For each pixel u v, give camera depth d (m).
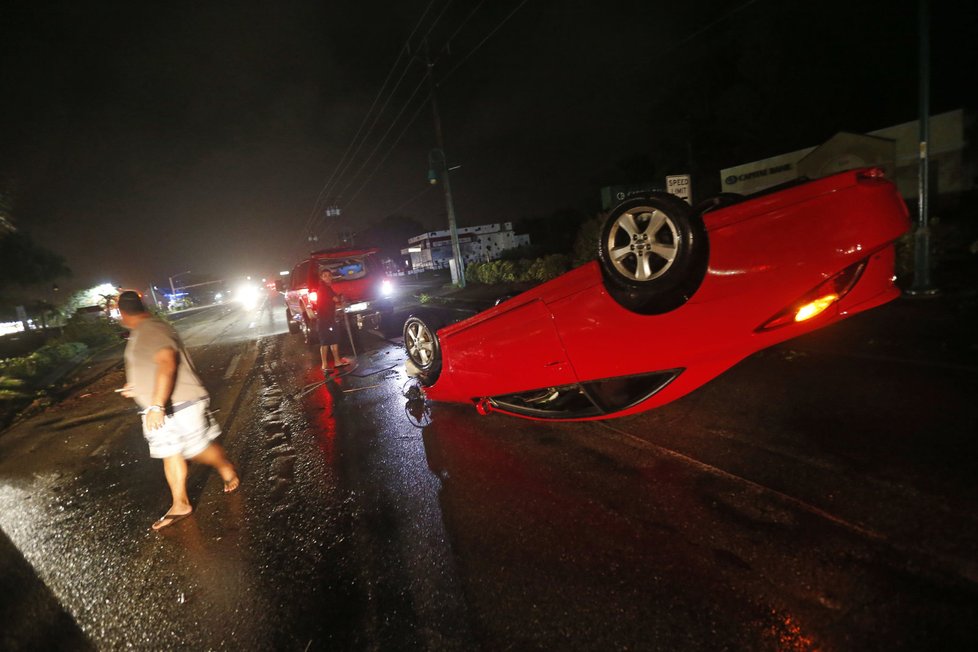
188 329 23.36
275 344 13.02
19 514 4.64
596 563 2.67
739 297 3.02
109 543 3.78
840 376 4.58
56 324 38.28
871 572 2.34
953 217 11.30
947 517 2.59
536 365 4.01
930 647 1.93
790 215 2.91
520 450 4.24
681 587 2.42
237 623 2.66
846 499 2.87
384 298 11.98
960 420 3.46
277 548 3.34
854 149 12.27
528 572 2.69
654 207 2.99
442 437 4.83
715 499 3.08
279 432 5.76
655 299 3.20
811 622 2.12
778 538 2.65
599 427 4.40
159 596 3.02
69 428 7.48
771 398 4.36
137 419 7.35
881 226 2.84
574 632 2.25
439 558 2.93
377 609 2.59
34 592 3.30
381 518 3.50
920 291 6.84
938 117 12.30
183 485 3.95
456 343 4.67
